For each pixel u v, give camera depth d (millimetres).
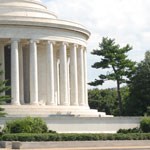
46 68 109750
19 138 75875
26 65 111562
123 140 78875
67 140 76875
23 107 103250
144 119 90000
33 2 115125
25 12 111375
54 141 75562
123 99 162125
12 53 106312
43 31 108375
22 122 80812
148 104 125062
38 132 80938
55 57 114875
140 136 80750
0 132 82250
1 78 108188
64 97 110562
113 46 137875
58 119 92812
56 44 111625
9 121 84625
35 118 83062
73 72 113562
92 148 71938
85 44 119562
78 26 114188
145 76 126500
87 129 94625
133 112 126000
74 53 113875
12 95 105438
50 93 108812
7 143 74812
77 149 69812
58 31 110312
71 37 112750
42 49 111312
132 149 68812
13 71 106062
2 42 109062
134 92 127062
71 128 93625
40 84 110312
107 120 96375
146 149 68688
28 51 111188
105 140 78375
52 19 109438
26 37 106875
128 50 139125
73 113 106375
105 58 137625
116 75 136000
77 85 115000
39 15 113000
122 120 97250
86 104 118625
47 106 105812
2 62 108875
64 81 110688
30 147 73562
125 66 136250
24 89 111125
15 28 106500
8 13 110000
